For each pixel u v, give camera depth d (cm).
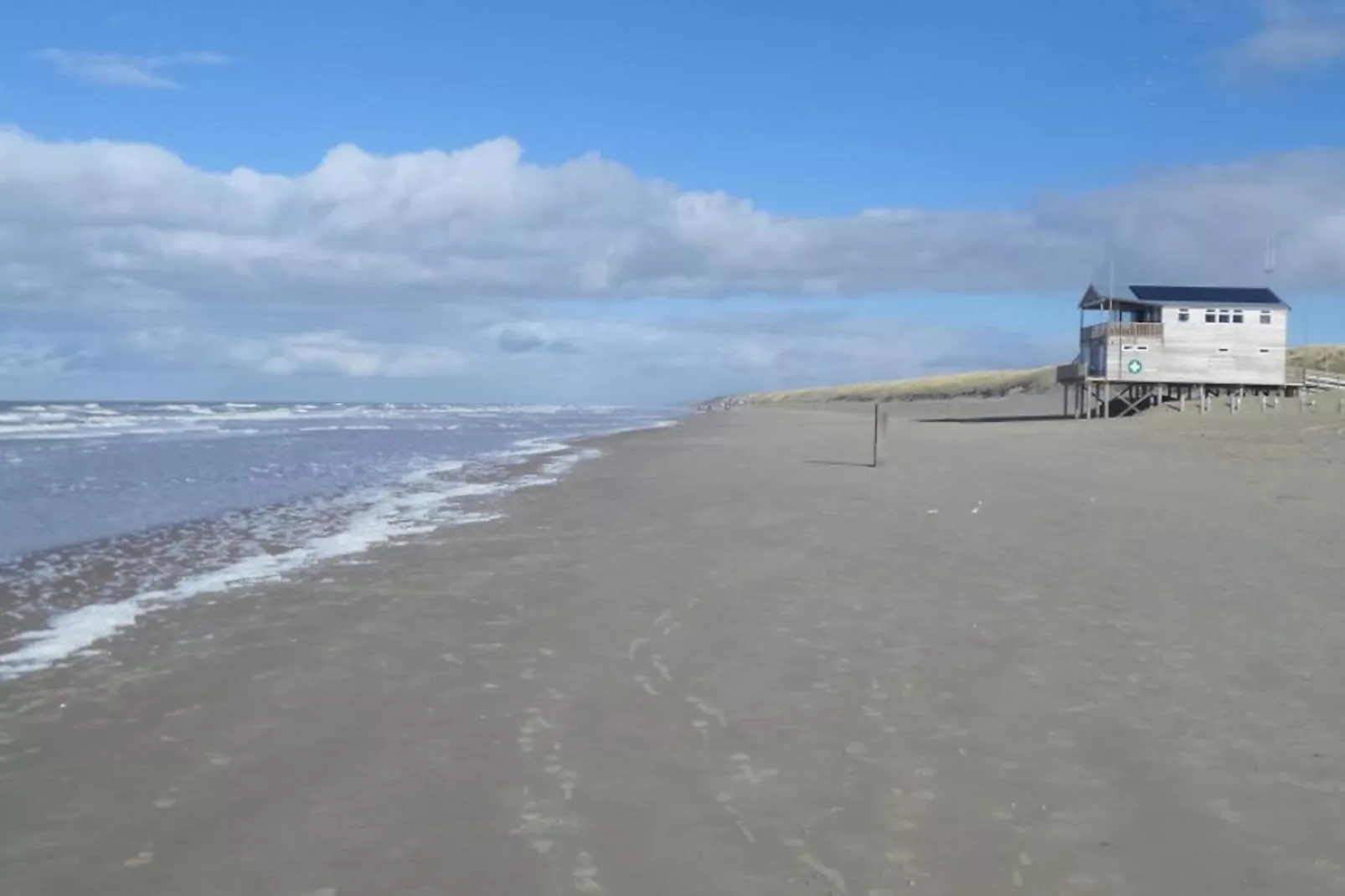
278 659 708
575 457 2850
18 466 2498
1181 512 1387
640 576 991
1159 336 4828
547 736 537
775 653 697
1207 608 807
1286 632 726
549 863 390
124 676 672
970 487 1783
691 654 699
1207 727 531
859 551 1112
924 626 768
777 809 437
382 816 436
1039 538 1179
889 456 2662
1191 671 636
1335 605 809
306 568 1079
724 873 379
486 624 805
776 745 516
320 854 401
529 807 443
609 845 405
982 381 13850
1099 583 914
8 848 411
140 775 491
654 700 597
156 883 380
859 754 501
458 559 1111
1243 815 423
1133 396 5106
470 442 3800
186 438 3903
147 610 878
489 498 1742
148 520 1484
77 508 1628
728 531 1284
